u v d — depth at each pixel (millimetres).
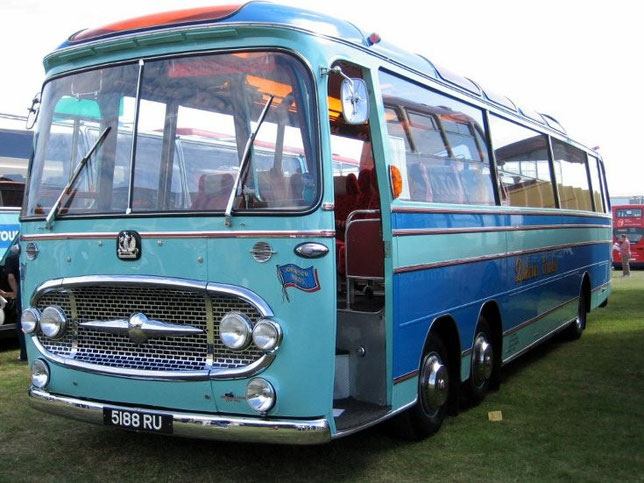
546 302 9219
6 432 6141
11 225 11234
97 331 4988
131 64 5035
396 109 5562
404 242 5352
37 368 5227
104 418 4883
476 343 6941
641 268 34188
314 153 4492
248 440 4461
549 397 7418
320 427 4395
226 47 4754
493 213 7254
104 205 4953
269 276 4445
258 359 4445
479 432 6184
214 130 4723
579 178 11531
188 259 4617
